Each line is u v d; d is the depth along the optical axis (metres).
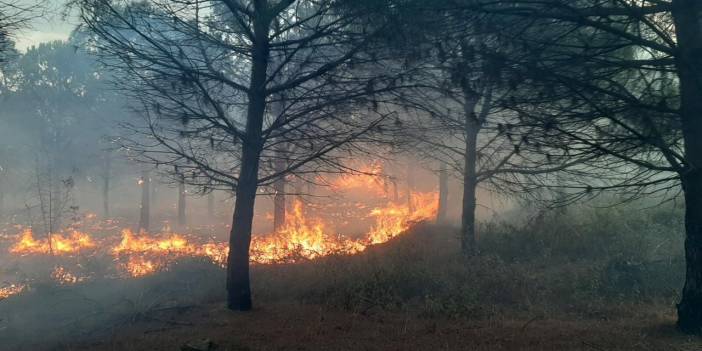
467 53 7.10
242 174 8.98
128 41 8.28
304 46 8.24
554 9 6.82
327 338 7.22
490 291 9.58
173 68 8.11
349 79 8.20
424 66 8.00
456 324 7.97
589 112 6.64
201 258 14.60
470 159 12.75
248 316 8.55
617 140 6.60
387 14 7.32
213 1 8.45
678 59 6.51
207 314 8.86
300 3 8.59
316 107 8.33
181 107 8.45
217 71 8.92
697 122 6.66
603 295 9.27
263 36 8.66
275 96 9.33
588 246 11.84
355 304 9.03
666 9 6.70
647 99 7.10
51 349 7.46
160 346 7.00
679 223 11.95
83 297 10.11
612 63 6.66
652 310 8.38
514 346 6.74
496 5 7.07
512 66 6.93
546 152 7.16
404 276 9.97
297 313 8.69
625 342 6.75
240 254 9.06
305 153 8.90
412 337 7.25
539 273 10.70
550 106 6.98
